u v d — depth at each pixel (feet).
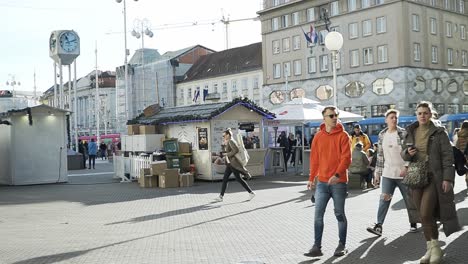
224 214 40.24
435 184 23.48
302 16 221.46
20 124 73.00
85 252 27.37
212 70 285.23
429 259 23.25
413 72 189.06
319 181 25.81
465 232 30.01
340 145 25.40
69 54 115.34
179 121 72.54
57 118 75.00
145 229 34.35
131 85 290.35
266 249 27.12
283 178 72.13
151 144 74.23
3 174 75.10
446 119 157.38
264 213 40.22
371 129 163.43
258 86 253.44
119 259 25.57
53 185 71.61
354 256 25.18
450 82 205.57
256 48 271.90
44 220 39.50
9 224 37.86
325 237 30.09
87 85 391.45
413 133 24.07
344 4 204.44
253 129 78.54
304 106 78.33
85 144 137.69
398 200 45.06
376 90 194.49
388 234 30.42
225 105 69.92
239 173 49.34
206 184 66.33
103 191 61.11
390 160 30.09
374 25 194.80
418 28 193.47
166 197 52.90
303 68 221.87
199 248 27.73
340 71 206.08
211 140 69.67
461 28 213.87
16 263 25.16
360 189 55.06
